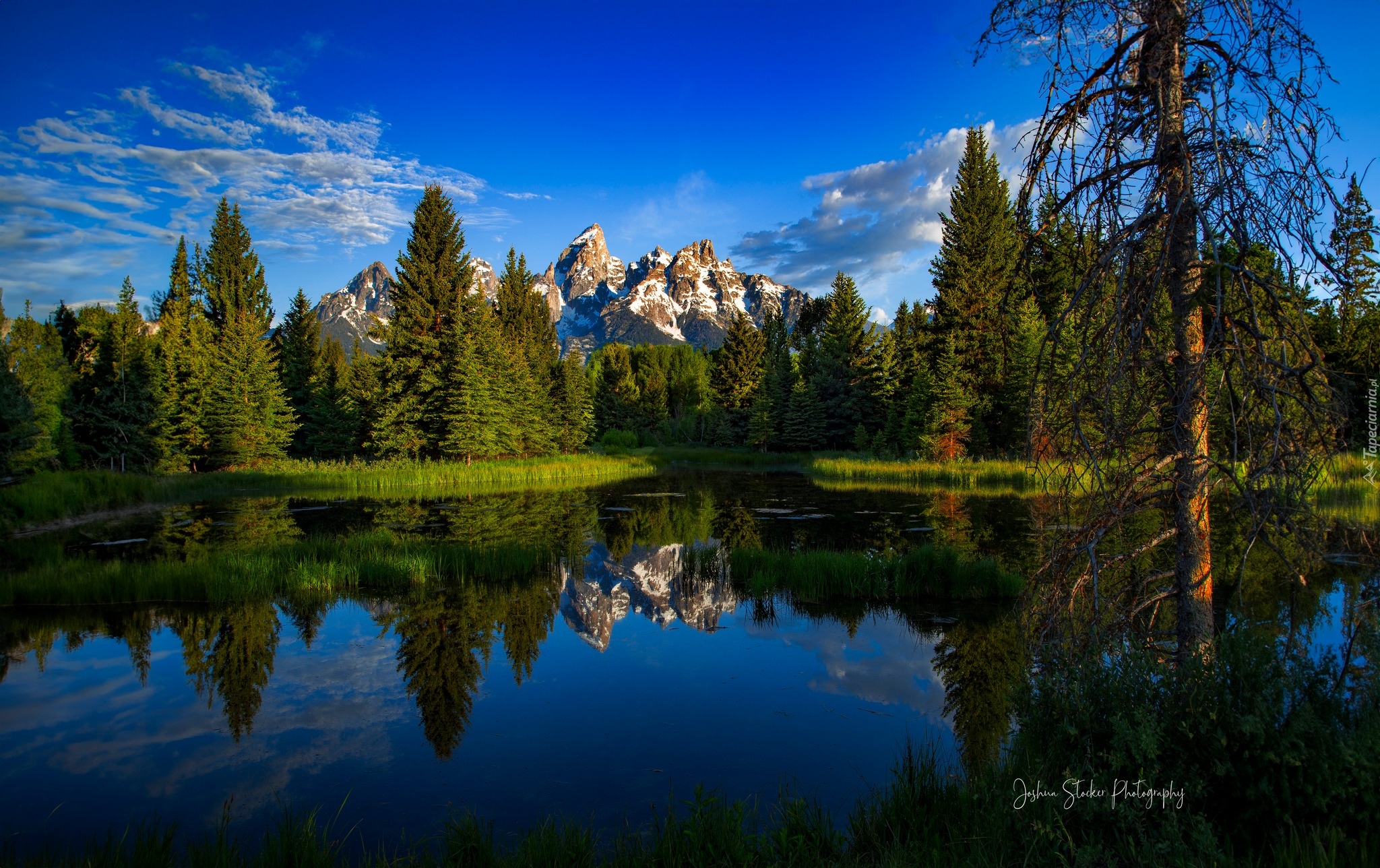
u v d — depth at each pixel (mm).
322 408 42656
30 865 4445
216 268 44281
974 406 37281
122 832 5133
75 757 6395
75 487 22391
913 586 11656
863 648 9188
